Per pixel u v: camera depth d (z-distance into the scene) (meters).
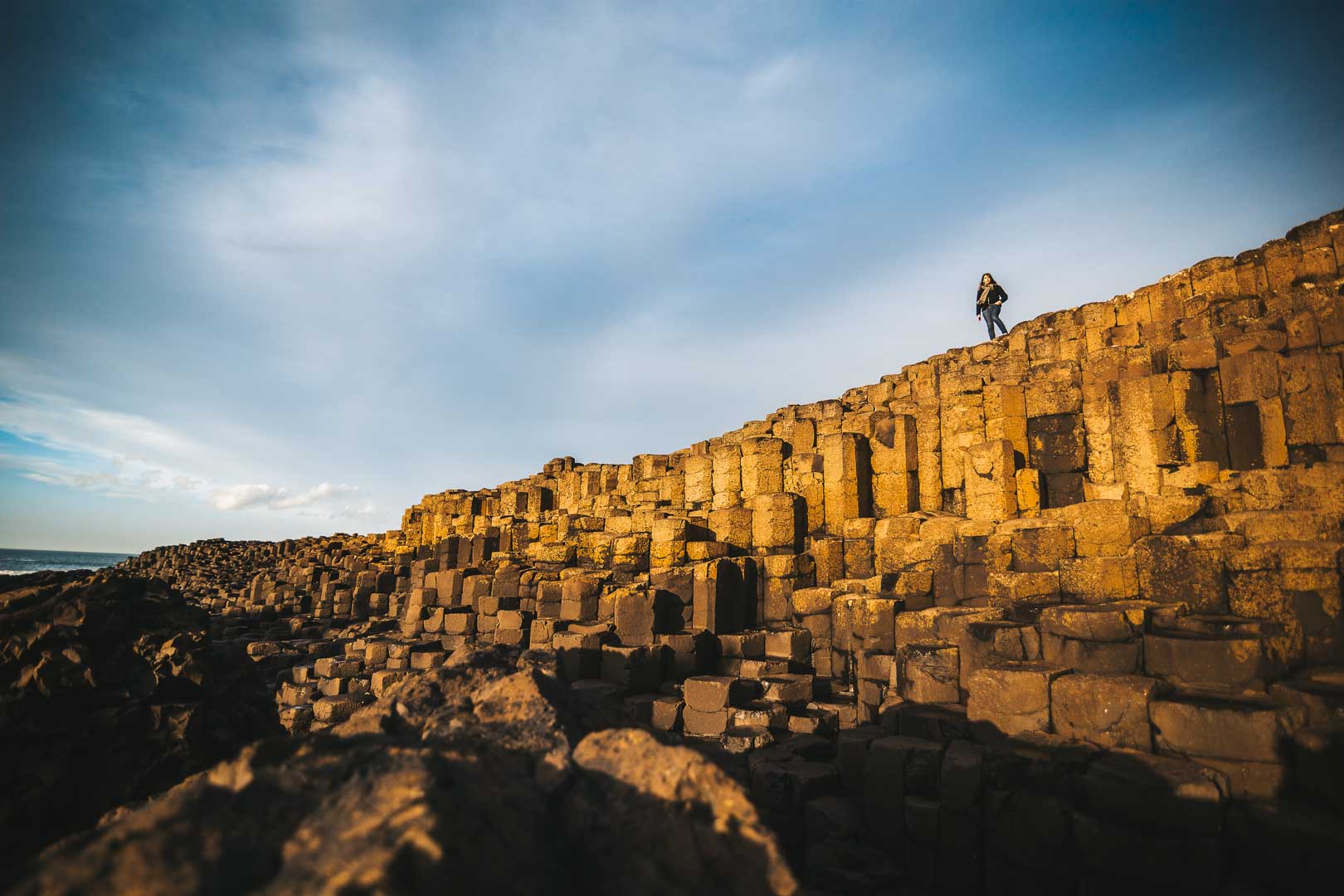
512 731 3.79
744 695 10.34
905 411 15.84
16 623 7.89
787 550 14.27
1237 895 4.84
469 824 2.70
